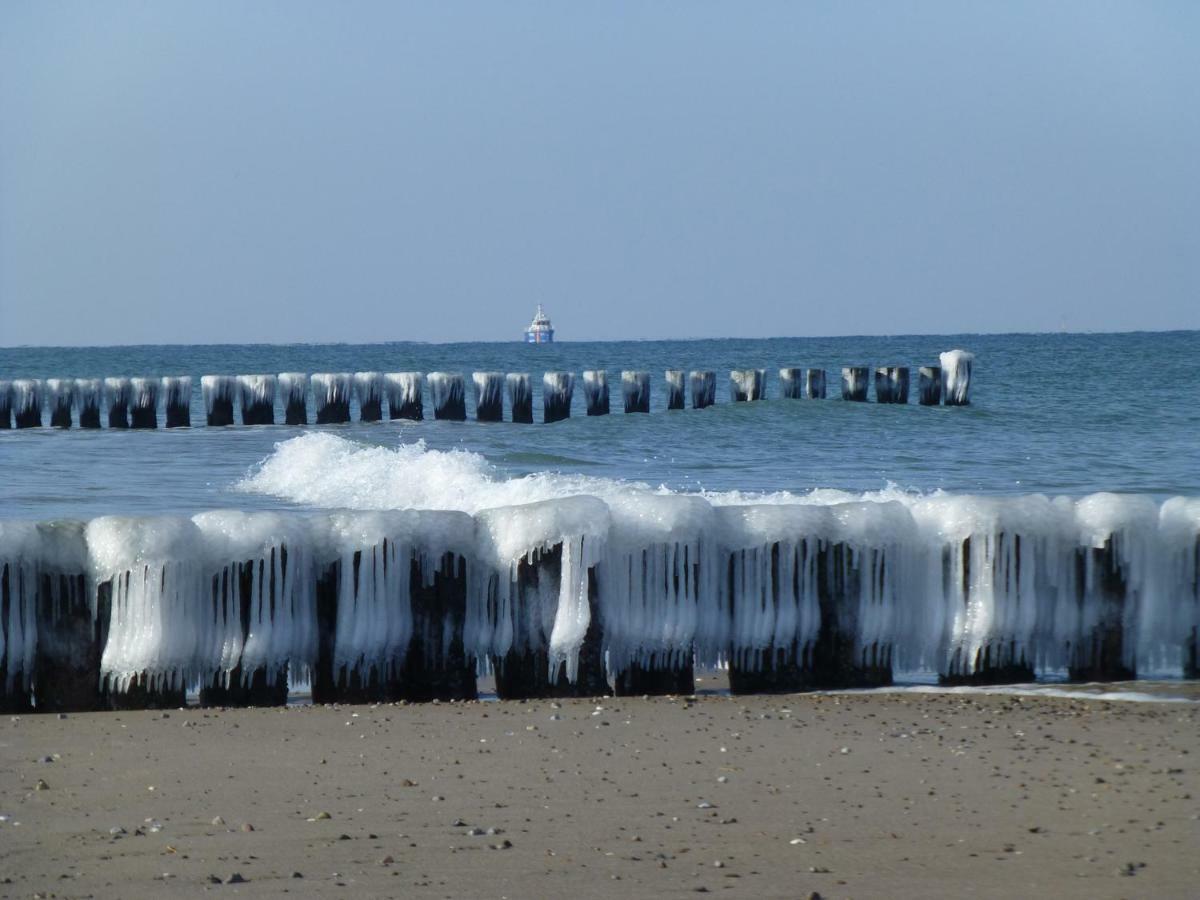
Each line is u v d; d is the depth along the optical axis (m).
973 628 18.95
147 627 17.61
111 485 44.59
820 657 18.97
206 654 17.88
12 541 17.42
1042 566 19.19
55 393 80.12
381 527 18.05
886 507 19.06
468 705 17.61
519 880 10.41
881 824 11.91
